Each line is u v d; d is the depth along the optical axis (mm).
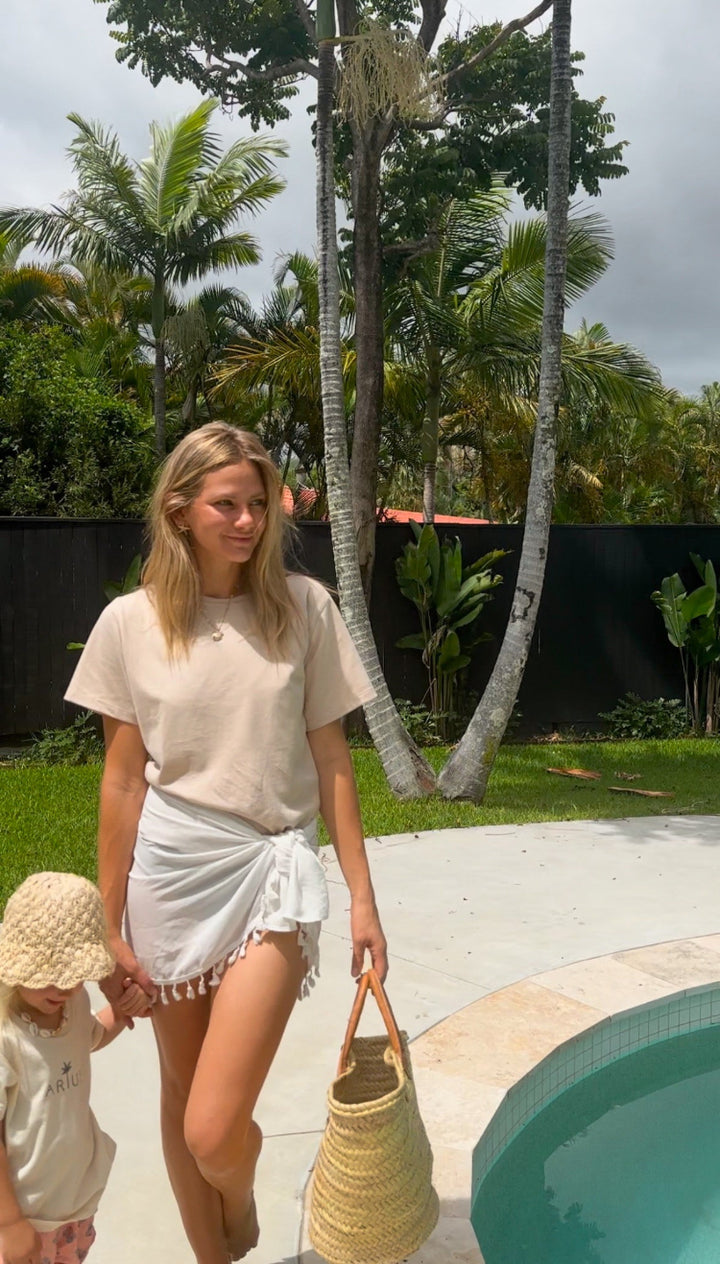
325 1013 3959
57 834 6637
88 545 10125
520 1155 3314
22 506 12508
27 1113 1847
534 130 8898
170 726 2078
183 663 2084
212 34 9031
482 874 5883
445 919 5086
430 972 4379
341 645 2240
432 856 6266
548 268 7598
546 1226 2875
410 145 9062
